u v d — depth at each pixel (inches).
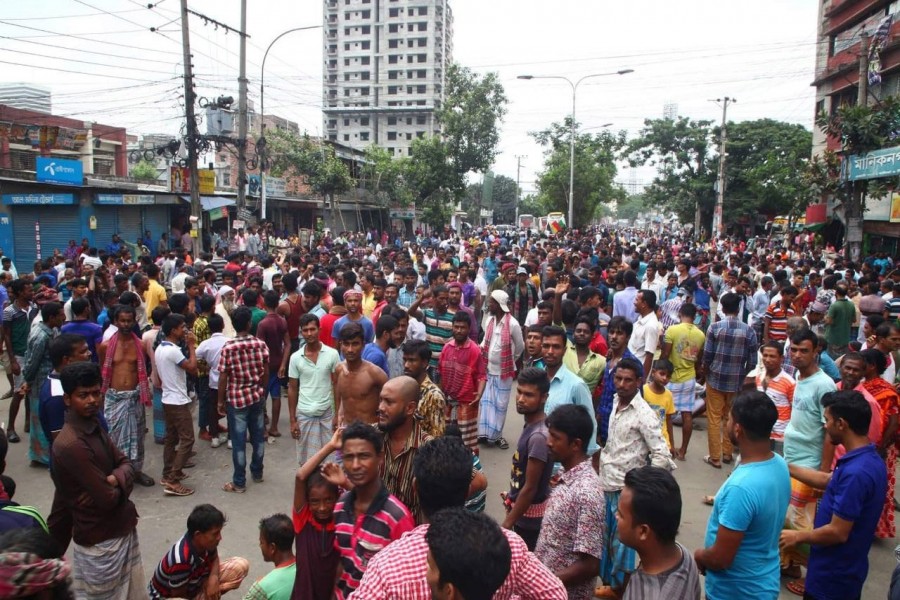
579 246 999.6
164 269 658.2
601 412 237.5
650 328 295.6
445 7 4421.8
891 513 222.4
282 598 151.5
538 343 223.3
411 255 750.5
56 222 895.1
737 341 283.0
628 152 1915.6
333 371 242.5
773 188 1652.3
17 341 359.3
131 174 1888.5
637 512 101.3
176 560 159.3
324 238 1173.7
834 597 140.1
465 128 1770.4
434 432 184.1
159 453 303.6
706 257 800.3
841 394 143.1
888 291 447.8
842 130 719.7
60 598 80.6
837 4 1240.2
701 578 216.1
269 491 262.2
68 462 149.3
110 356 251.0
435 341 321.4
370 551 117.6
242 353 256.5
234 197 1211.2
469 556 75.6
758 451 126.4
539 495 153.7
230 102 834.8
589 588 132.2
